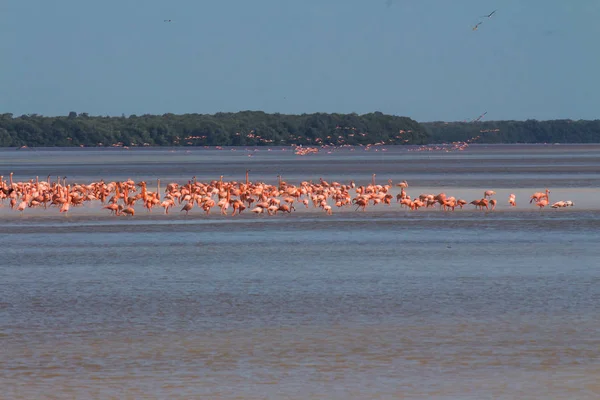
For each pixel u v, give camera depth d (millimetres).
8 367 62094
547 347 66688
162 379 59594
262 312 78125
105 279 93125
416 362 63219
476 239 123125
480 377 59906
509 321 74375
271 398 56062
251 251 112125
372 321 74625
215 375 60438
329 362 63281
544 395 56438
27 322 74438
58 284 90312
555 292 85875
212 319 75562
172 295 85125
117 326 73188
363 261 104438
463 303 81312
